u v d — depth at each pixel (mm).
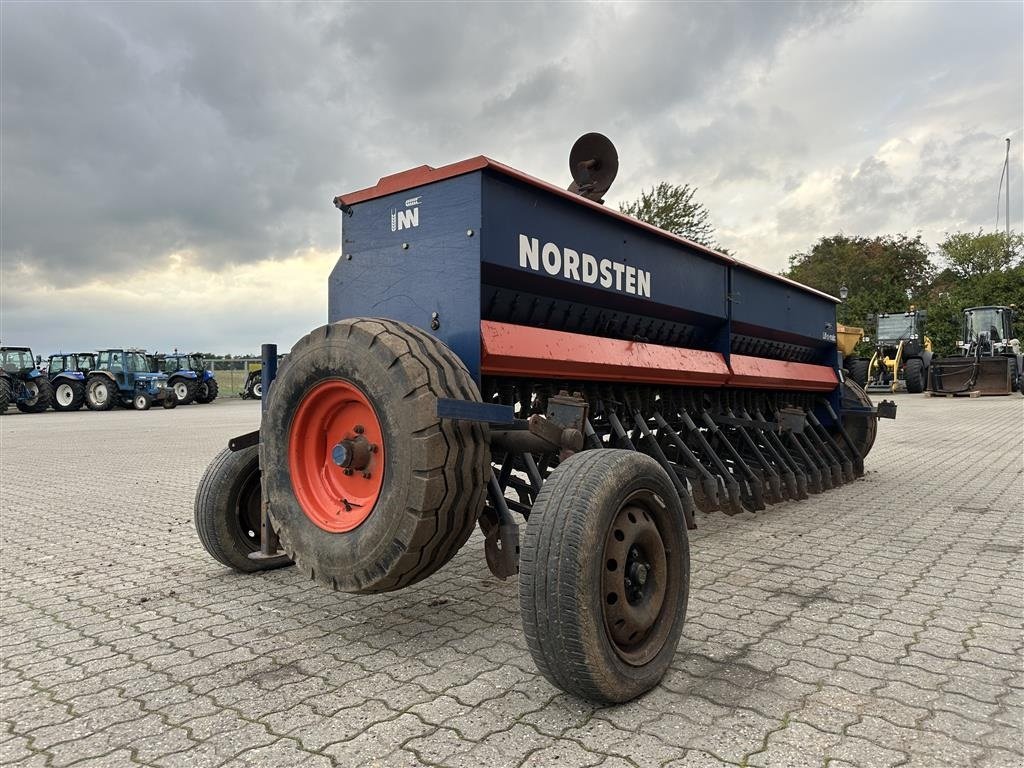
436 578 3912
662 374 4410
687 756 1996
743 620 3145
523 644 2906
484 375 3129
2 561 4434
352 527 2654
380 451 2676
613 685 2219
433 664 2703
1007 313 23016
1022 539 4629
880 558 4191
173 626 3195
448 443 2449
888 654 2744
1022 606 3305
